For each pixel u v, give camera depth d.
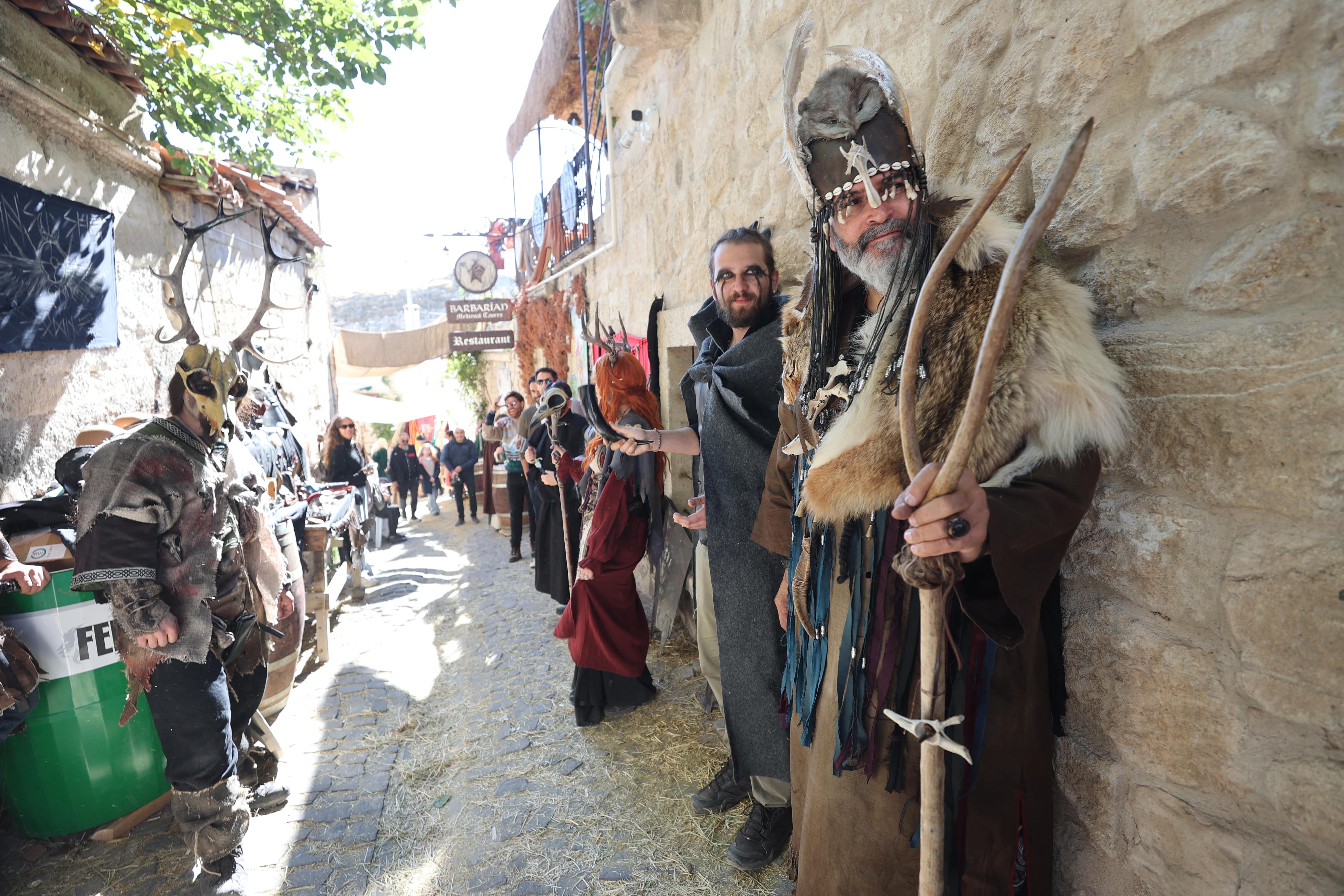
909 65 1.86
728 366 2.25
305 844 2.43
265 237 2.85
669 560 3.28
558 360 8.38
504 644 4.38
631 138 4.55
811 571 1.47
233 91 4.73
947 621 1.16
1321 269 0.92
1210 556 1.06
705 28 3.33
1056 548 1.07
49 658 2.32
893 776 1.25
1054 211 0.79
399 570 7.04
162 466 2.07
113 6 3.99
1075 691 1.31
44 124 3.62
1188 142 1.07
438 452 14.85
